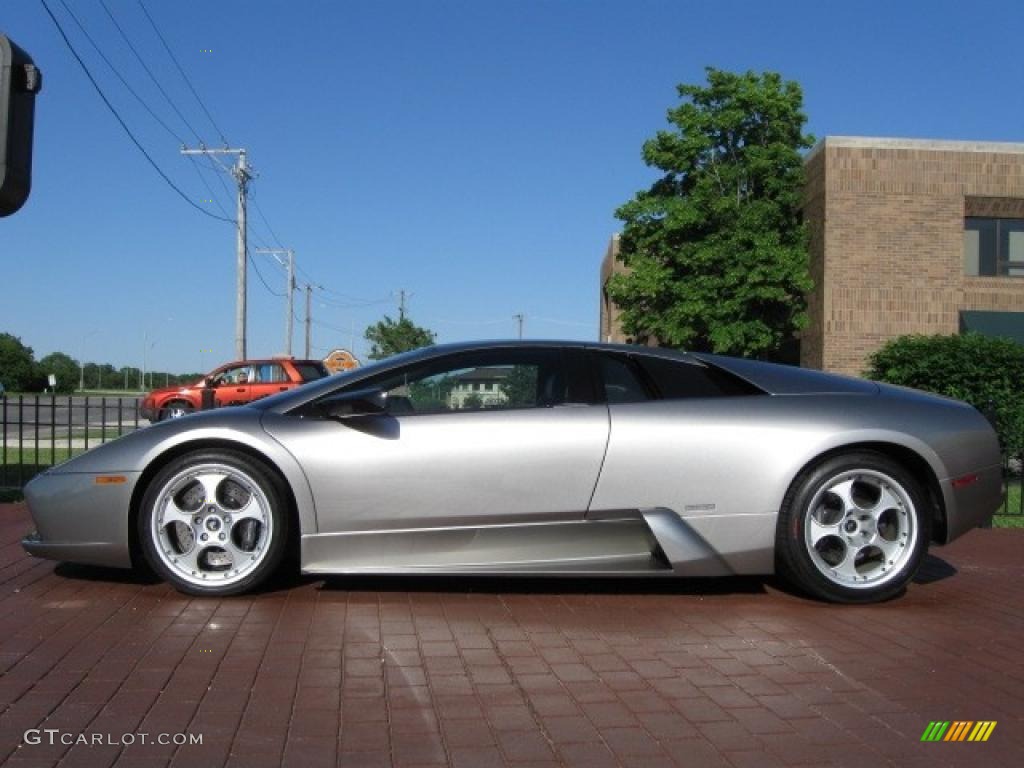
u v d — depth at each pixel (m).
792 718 3.64
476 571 5.08
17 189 3.81
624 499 5.13
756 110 23.28
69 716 3.56
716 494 5.15
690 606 5.21
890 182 22.22
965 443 5.36
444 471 5.07
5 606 5.00
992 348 13.51
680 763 3.24
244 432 5.09
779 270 22.36
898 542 5.27
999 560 6.67
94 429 22.70
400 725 3.53
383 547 5.11
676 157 23.45
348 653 4.30
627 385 5.33
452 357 5.36
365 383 5.30
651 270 23.17
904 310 22.27
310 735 3.43
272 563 5.12
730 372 5.43
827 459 5.21
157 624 4.69
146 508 5.12
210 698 3.75
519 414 5.19
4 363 79.12
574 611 5.06
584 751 3.32
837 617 5.04
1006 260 22.94
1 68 3.75
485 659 4.27
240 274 33.19
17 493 9.10
